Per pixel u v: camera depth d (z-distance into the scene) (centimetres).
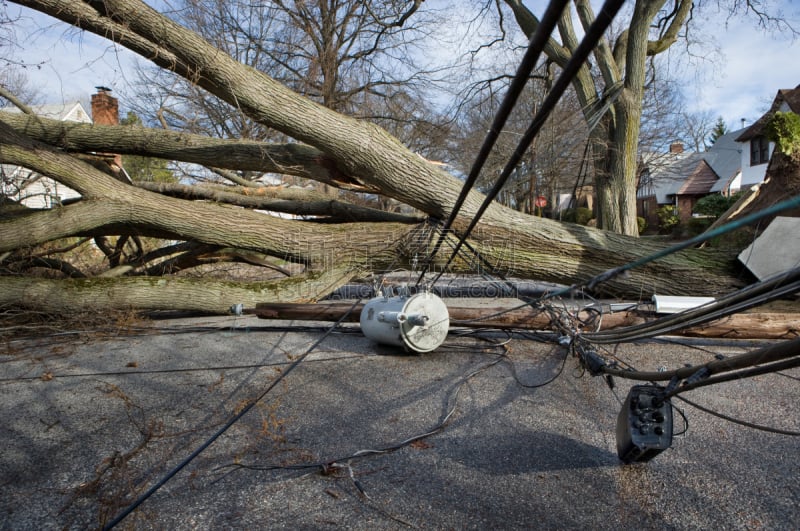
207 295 707
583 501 264
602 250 714
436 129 2256
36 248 877
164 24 589
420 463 307
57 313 678
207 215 725
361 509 259
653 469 298
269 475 295
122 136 804
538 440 338
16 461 315
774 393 415
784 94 2312
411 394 429
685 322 237
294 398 423
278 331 689
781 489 274
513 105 197
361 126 675
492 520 248
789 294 184
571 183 2306
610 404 401
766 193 736
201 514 256
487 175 1828
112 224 734
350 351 575
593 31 132
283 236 736
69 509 263
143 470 302
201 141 799
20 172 945
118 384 464
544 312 533
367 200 2480
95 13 582
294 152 762
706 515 252
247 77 629
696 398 407
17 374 497
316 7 1978
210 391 442
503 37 1752
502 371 490
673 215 2811
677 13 1502
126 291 690
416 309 531
